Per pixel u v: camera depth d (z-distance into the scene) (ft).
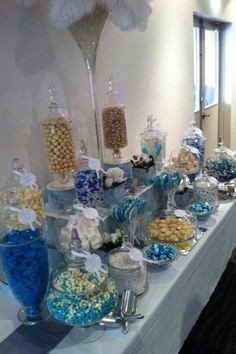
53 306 3.33
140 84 8.05
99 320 3.35
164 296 4.06
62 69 5.72
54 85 5.57
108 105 5.93
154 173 6.10
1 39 4.62
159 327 4.00
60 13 4.31
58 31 5.52
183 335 4.95
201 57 13.35
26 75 5.07
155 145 6.59
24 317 3.69
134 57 7.68
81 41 5.14
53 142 4.81
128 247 4.42
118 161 5.84
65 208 4.81
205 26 13.25
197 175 7.03
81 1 4.26
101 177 5.00
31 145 5.31
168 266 4.70
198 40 12.96
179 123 10.46
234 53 15.24
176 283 4.38
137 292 4.04
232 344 5.78
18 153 5.10
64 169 4.93
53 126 4.77
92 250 4.22
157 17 8.42
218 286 7.30
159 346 4.09
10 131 4.93
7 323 3.65
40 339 3.39
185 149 7.20
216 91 15.40
